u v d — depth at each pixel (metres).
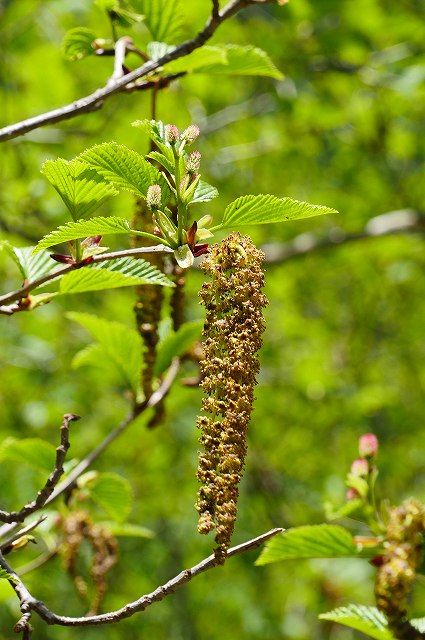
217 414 2.02
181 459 9.16
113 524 4.13
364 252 9.25
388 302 10.27
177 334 3.45
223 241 2.16
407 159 9.51
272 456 9.45
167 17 3.45
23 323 8.63
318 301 10.38
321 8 7.46
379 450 9.21
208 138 9.15
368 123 8.98
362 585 8.73
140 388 3.61
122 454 8.84
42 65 8.15
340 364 10.05
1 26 7.91
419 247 9.42
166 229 2.30
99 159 2.33
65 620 2.06
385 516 3.08
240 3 3.06
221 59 3.24
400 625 2.46
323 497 8.47
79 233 2.28
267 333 9.76
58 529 4.04
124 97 7.54
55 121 2.93
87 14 8.39
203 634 9.39
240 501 9.33
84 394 8.73
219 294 2.11
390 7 7.76
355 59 7.70
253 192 9.65
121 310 8.28
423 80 7.53
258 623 9.22
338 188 9.49
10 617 7.27
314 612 8.88
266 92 8.62
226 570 9.32
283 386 9.45
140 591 8.75
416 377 10.22
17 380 8.68
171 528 9.52
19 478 8.02
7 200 7.38
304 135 9.37
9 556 6.52
